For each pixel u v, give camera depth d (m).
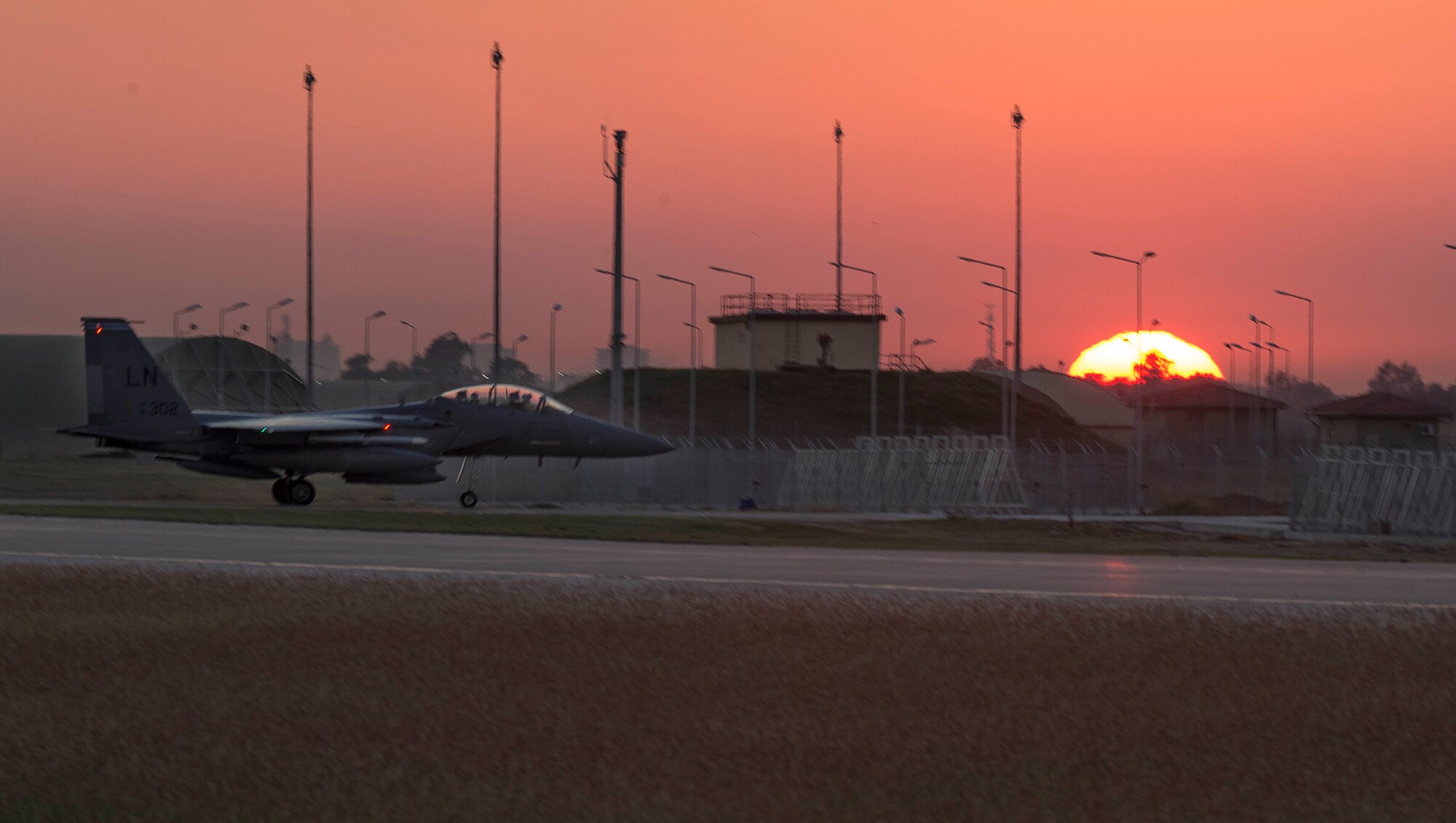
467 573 86.56
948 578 88.00
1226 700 48.41
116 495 184.25
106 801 36.31
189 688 48.91
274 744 41.69
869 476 195.00
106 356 159.38
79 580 78.81
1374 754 41.88
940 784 38.19
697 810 35.72
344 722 44.09
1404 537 139.12
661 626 62.91
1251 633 62.50
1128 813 36.16
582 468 199.62
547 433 174.25
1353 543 129.12
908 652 56.72
